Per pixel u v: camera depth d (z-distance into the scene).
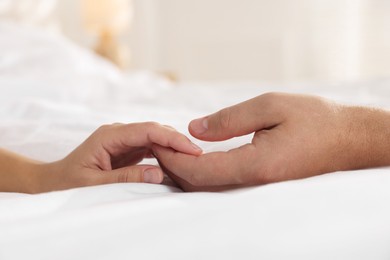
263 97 0.69
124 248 0.51
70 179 0.75
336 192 0.58
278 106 0.68
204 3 3.88
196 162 0.68
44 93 1.67
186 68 3.95
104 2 3.22
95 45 3.42
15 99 1.43
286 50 3.76
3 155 0.82
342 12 3.63
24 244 0.51
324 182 0.61
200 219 0.54
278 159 0.66
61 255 0.50
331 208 0.56
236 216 0.54
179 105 1.66
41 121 1.13
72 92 1.74
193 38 3.92
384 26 3.56
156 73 3.34
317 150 0.67
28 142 0.97
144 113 1.36
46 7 3.08
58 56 2.20
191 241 0.52
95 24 3.24
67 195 0.62
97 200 0.62
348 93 1.80
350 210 0.56
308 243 0.53
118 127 0.74
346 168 0.70
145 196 0.65
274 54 3.79
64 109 1.36
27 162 0.81
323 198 0.57
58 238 0.51
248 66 3.86
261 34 3.80
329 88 1.95
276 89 2.00
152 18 3.88
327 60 3.70
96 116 1.25
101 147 0.74
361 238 0.55
